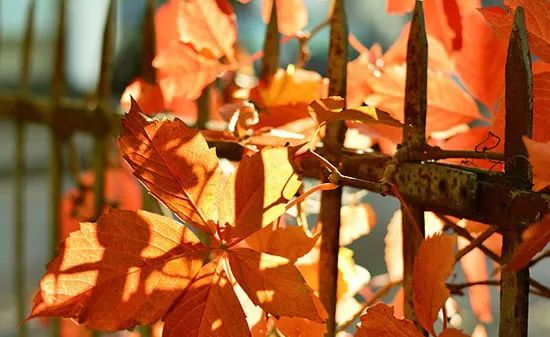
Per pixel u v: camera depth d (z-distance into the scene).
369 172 0.86
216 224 0.75
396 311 0.93
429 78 0.90
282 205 0.75
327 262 0.89
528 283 0.75
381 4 4.18
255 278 0.73
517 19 0.73
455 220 0.94
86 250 0.72
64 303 0.72
